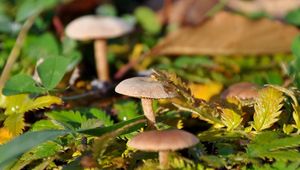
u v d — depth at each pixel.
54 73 0.29
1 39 0.48
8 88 0.29
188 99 0.27
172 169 0.24
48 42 0.45
